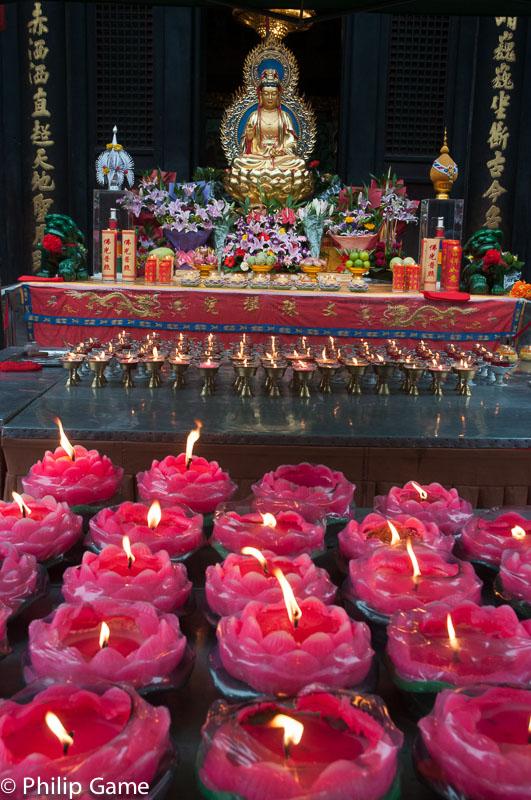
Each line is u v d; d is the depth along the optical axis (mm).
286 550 1271
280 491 1568
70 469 1573
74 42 9477
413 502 1458
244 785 686
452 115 9781
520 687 811
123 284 5938
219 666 955
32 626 943
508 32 8859
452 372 3605
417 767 816
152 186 6523
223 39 12562
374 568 1162
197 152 9969
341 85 9812
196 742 908
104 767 695
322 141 12664
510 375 3752
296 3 4066
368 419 2734
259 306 5758
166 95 9648
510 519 1387
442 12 4219
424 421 2715
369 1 4043
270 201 6746
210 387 3148
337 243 6668
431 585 1107
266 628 958
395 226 6906
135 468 2512
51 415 2670
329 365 3205
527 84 9312
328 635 906
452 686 906
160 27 9508
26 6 8711
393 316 5750
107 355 3271
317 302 5727
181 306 5777
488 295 6000
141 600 1059
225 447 2494
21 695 809
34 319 5816
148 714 777
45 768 682
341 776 678
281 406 2939
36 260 9273
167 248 6422
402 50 9688
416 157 9867
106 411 2764
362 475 2527
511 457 2508
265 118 7172
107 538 1265
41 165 9086
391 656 976
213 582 1084
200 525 1356
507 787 706
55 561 1340
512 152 9164
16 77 9148
